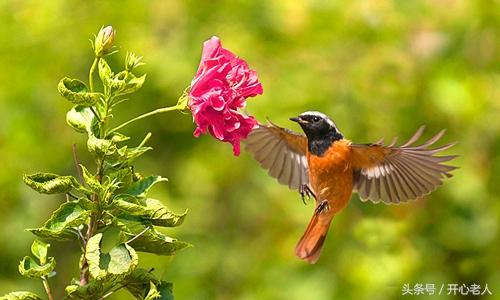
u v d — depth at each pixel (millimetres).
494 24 12523
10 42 13875
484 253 12430
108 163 5691
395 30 12836
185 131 13953
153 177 5762
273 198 13484
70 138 14148
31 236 14266
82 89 5582
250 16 13383
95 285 5461
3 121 14156
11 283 13914
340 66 12992
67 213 5523
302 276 12891
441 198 12453
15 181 14266
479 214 12438
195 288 13656
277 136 8930
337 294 12641
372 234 12555
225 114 5770
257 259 13547
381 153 8445
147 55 13383
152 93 13578
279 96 12992
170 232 13812
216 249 13789
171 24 13609
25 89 14109
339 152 8406
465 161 12383
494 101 12406
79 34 13789
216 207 14094
